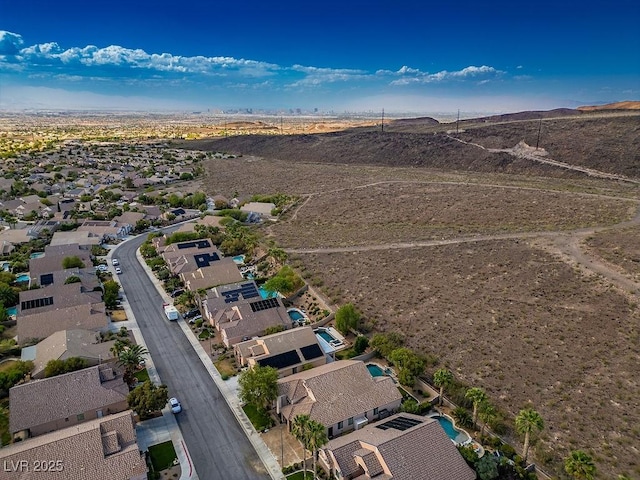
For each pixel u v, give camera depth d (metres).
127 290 96.12
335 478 47.38
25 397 54.66
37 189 178.12
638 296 76.12
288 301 90.44
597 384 58.97
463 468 46.66
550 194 143.00
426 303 82.56
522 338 69.62
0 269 101.12
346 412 54.41
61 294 85.06
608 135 195.25
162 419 57.19
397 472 44.53
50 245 112.88
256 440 53.72
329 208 153.00
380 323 78.19
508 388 59.97
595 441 50.88
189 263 102.69
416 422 51.38
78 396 56.03
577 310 74.81
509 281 86.69
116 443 47.81
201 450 52.00
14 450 46.16
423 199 150.88
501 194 147.88
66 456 45.22
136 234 138.62
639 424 52.44
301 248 116.62
